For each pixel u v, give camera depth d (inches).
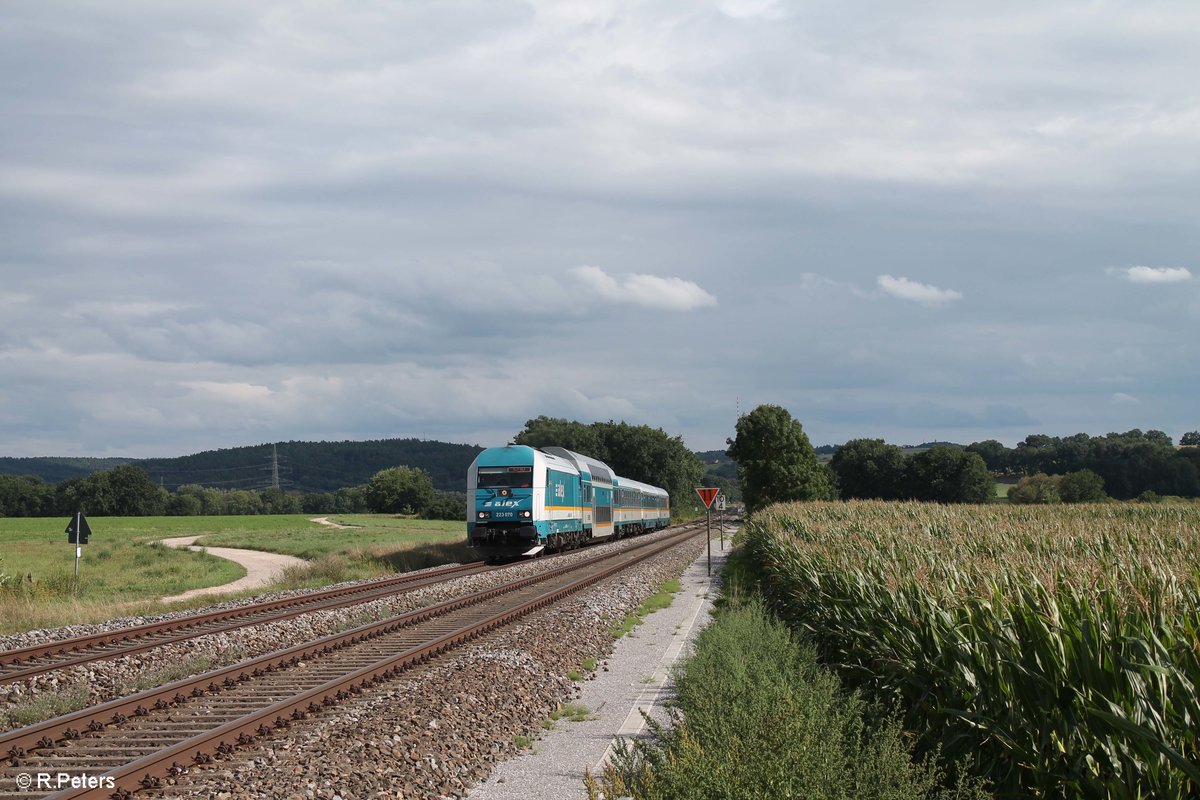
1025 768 286.2
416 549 1851.6
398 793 342.6
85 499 6274.6
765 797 249.3
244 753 383.6
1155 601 271.7
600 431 5324.8
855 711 337.4
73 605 954.7
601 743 430.9
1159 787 219.9
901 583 426.6
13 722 431.8
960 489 4325.8
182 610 964.0
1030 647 284.2
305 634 735.7
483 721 451.2
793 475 2856.8
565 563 1445.6
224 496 7711.6
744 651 501.7
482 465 1508.4
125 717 438.3
